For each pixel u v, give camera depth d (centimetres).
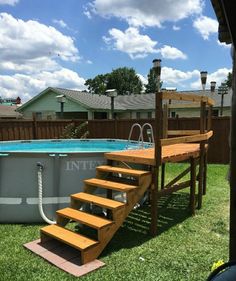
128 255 376
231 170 243
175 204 585
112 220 389
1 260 362
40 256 371
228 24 179
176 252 383
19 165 488
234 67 237
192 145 641
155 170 433
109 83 6066
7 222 496
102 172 476
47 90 2292
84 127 1245
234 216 246
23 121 1143
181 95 458
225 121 1048
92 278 323
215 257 368
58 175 493
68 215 410
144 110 2492
